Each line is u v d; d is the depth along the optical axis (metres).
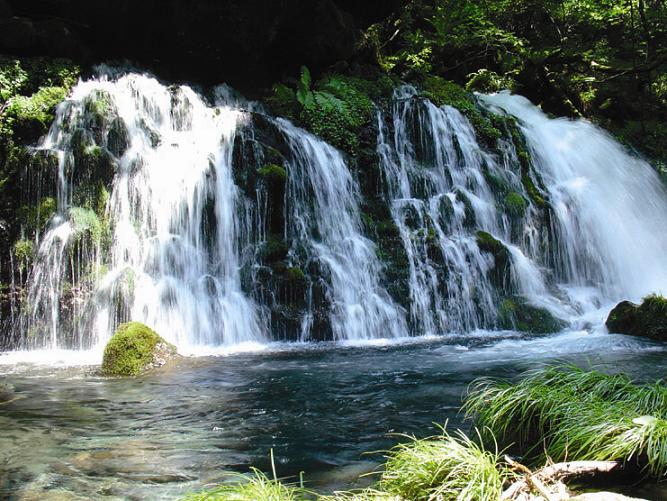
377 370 9.23
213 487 4.99
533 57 24.61
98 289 11.62
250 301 12.50
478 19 23.61
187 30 16.22
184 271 12.45
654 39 26.58
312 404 7.36
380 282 13.62
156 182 12.77
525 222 16.19
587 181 18.80
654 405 5.69
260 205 13.38
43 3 15.11
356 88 17.50
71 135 12.76
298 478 5.18
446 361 9.88
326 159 14.77
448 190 16.09
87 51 15.65
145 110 14.06
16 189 12.25
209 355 10.60
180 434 6.30
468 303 13.73
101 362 10.04
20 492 4.93
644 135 23.52
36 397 7.72
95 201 12.34
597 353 10.27
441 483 4.36
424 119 16.52
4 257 11.87
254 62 17.48
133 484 5.07
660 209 20.39
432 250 14.01
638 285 17.14
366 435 6.25
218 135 13.78
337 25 18.03
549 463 4.94
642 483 4.75
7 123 12.73
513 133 18.30
